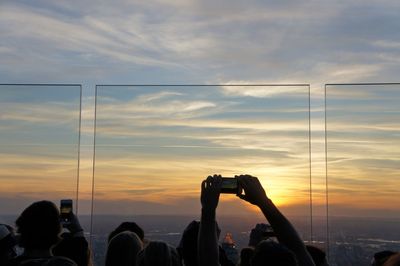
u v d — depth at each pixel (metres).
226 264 2.84
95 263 4.66
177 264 2.69
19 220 2.48
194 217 4.66
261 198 2.06
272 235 3.33
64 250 2.97
